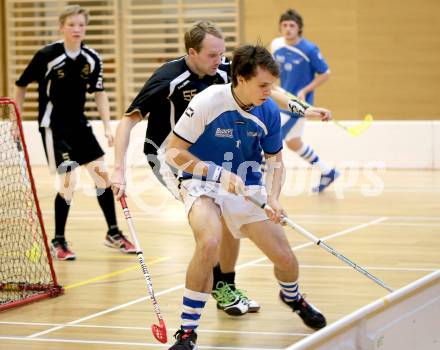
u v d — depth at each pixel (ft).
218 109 19.93
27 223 34.45
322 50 71.67
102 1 73.92
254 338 21.38
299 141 50.26
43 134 32.83
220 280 23.93
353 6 70.64
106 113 34.35
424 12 69.77
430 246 33.78
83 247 35.27
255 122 20.30
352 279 27.94
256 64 18.89
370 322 16.75
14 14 75.72
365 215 42.24
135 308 24.86
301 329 22.24
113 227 34.24
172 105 22.63
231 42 72.54
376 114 71.46
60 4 74.69
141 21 73.97
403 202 46.57
